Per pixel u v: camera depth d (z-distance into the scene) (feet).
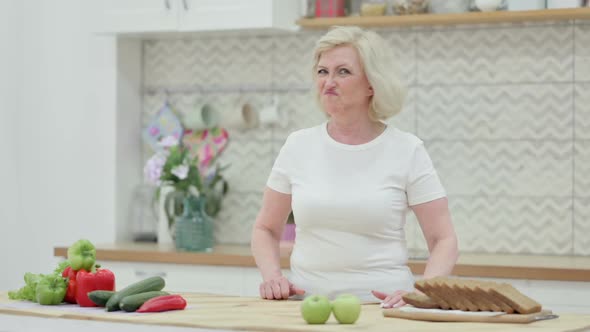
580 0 13.44
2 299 8.77
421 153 9.56
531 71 14.32
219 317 7.45
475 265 12.55
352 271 9.45
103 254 14.49
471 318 7.28
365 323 7.18
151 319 7.30
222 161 16.05
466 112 14.61
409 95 14.88
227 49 16.01
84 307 8.20
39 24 16.35
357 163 9.55
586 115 14.12
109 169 15.92
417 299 7.89
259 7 14.33
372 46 9.46
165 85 16.35
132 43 16.20
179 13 14.87
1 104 16.57
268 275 9.64
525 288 12.34
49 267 16.37
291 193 9.89
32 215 16.44
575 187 14.16
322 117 15.47
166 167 15.34
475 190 14.58
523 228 14.37
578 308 12.10
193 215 14.53
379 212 9.34
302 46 15.55
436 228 9.50
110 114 15.92
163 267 14.16
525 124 14.35
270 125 15.75
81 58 16.11
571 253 14.16
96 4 15.39
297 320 7.32
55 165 16.29
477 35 14.53
